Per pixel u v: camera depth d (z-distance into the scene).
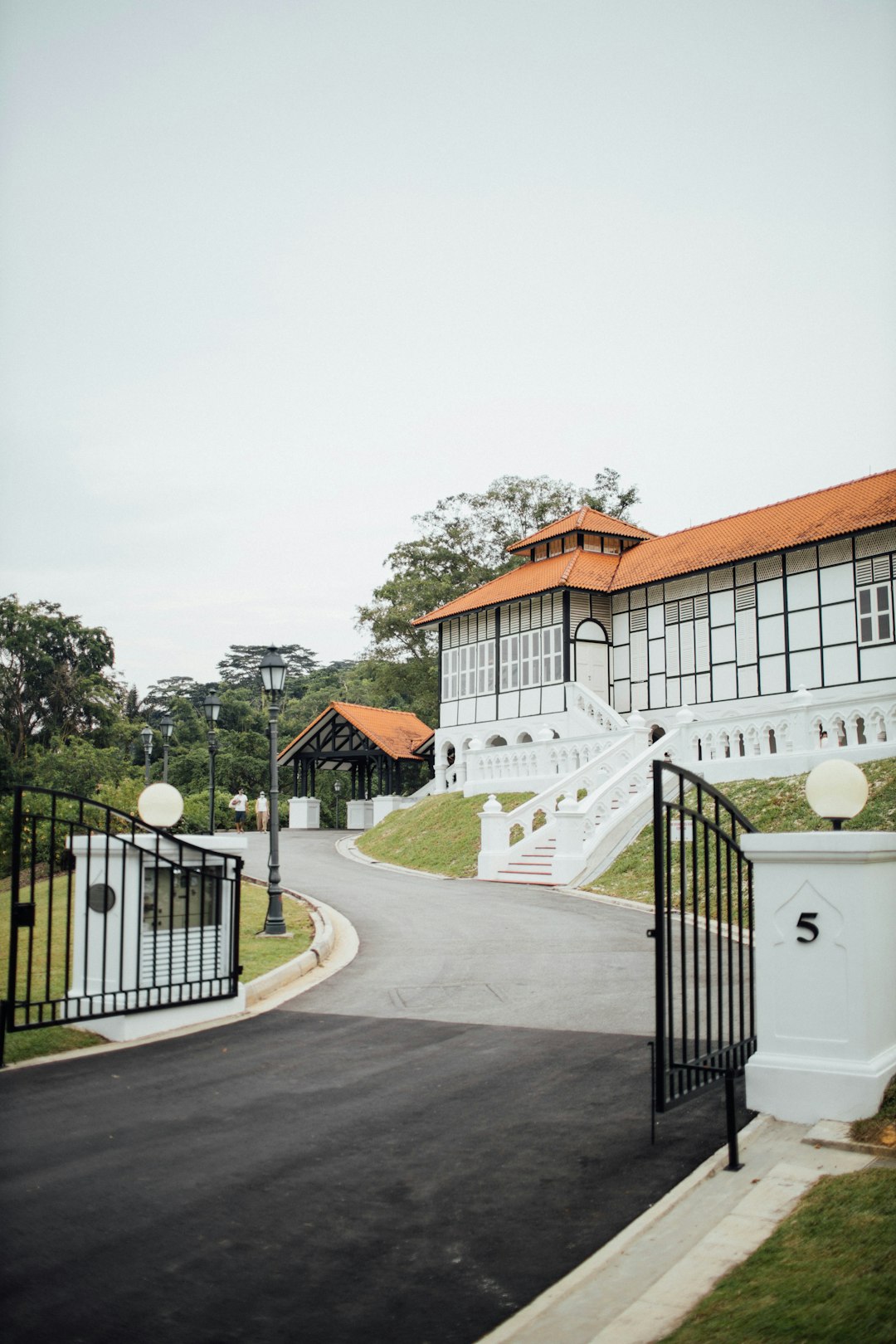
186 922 10.52
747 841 7.09
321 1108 7.60
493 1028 10.00
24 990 11.82
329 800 64.19
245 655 102.56
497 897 20.77
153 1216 5.70
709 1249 5.06
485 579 57.03
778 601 31.67
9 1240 5.41
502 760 32.44
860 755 20.55
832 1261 4.68
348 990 12.23
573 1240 5.36
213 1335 4.48
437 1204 5.85
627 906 18.75
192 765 63.31
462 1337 4.45
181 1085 8.22
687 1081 6.98
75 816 32.56
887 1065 6.70
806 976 6.84
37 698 63.22
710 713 33.56
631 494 60.41
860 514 29.88
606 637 38.03
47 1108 7.63
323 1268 5.10
